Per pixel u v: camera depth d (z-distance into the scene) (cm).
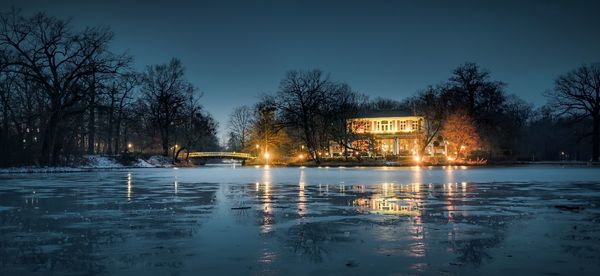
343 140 10056
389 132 13138
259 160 11312
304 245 1157
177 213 1752
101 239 1246
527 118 15538
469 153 9800
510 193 2550
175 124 10712
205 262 994
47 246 1161
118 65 6925
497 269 927
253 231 1355
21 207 1983
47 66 6625
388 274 895
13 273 914
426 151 11362
